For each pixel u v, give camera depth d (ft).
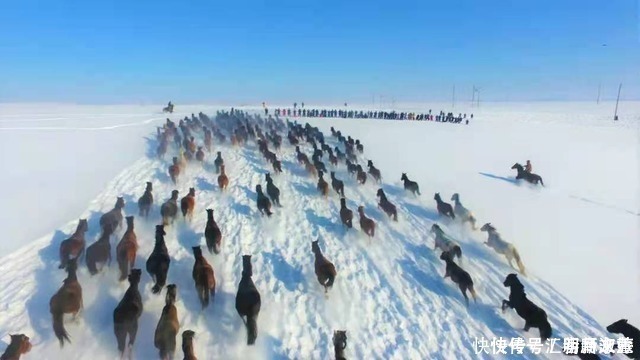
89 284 40.32
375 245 53.57
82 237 45.47
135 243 43.57
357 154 104.78
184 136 107.24
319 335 36.63
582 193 80.79
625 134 164.55
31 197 61.62
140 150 97.71
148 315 36.86
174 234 52.44
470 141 130.82
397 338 36.86
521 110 351.46
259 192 62.13
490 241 51.55
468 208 68.95
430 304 41.93
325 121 177.99
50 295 39.22
